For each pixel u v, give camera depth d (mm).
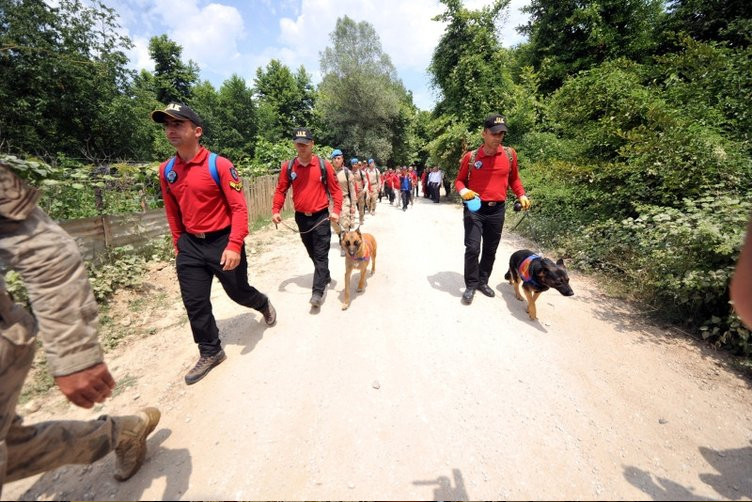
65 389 1161
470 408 2262
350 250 3803
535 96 12992
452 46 14555
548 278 3203
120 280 4090
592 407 2283
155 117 2256
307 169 3736
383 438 2014
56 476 1799
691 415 2219
